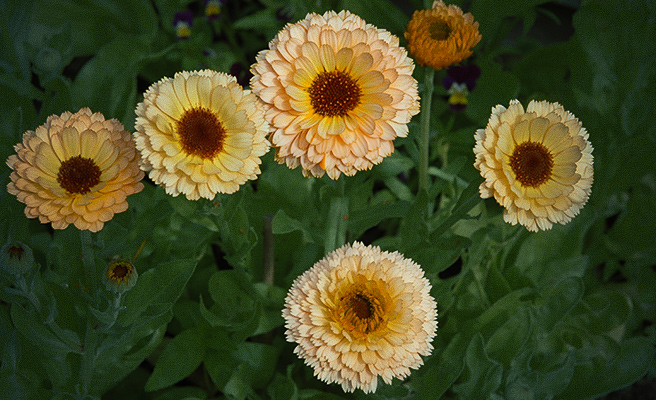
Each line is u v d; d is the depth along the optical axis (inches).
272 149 23.0
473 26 20.8
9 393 19.8
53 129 17.7
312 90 18.3
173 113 17.7
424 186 22.5
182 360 20.9
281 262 23.5
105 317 18.7
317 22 18.5
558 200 18.6
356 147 18.3
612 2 24.6
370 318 17.7
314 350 17.9
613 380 22.2
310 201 23.4
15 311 18.7
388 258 18.5
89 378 19.7
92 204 17.6
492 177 18.3
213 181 17.8
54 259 21.3
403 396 20.0
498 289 23.0
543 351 22.8
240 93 17.9
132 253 21.3
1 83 22.4
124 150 17.9
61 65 22.5
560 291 22.5
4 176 21.1
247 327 20.9
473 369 21.0
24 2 23.9
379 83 18.1
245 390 20.6
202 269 23.3
